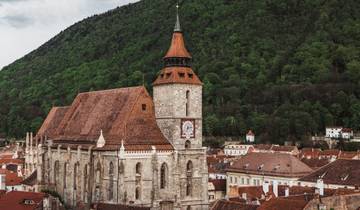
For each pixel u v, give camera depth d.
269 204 108.62
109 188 140.88
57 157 168.38
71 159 158.88
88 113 163.88
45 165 175.88
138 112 145.75
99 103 161.50
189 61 152.50
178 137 146.50
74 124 167.75
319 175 184.38
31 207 119.06
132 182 138.00
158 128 148.88
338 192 127.81
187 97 149.12
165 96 148.75
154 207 132.25
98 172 144.62
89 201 142.62
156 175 141.88
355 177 173.12
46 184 172.75
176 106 146.25
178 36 152.88
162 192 144.12
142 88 148.75
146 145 141.75
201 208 150.25
